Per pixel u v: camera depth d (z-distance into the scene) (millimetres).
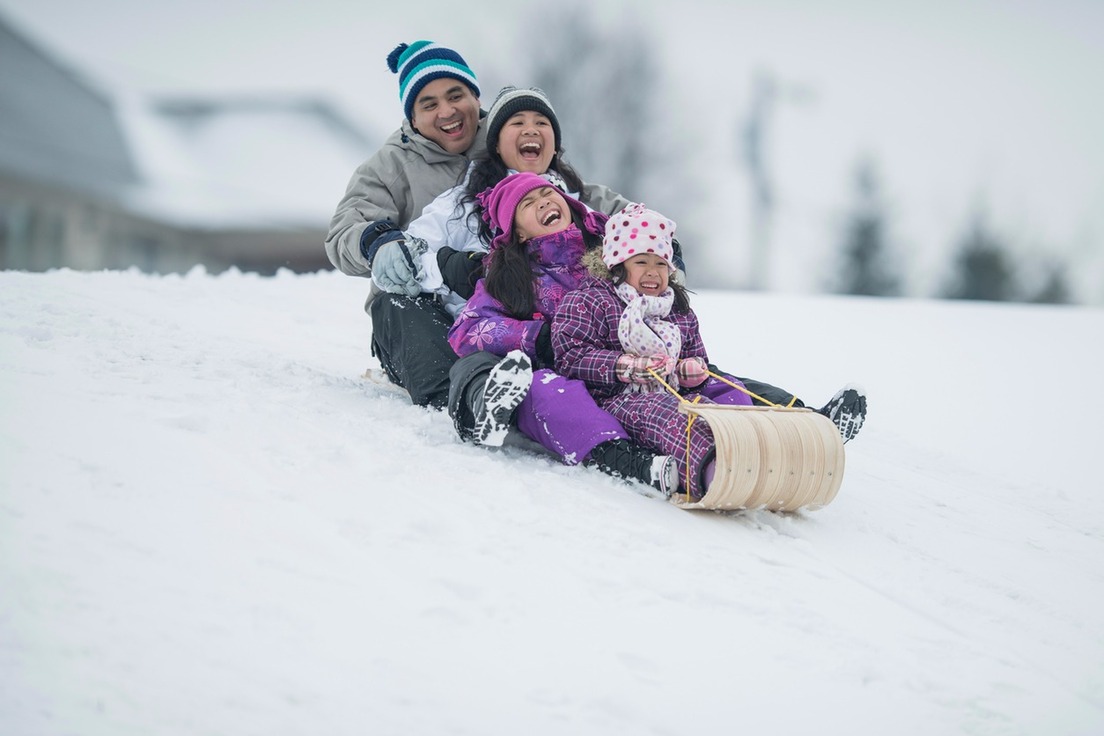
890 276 72812
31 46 58438
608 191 11141
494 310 9273
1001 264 71438
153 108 60719
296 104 65062
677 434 8266
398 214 10727
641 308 8945
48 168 52219
